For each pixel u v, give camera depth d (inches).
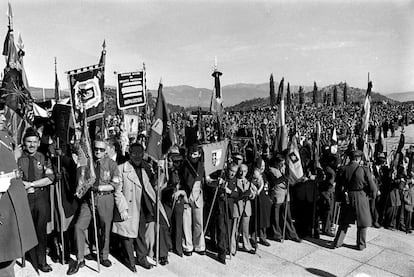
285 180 267.3
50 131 201.6
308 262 232.8
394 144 1050.7
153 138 207.0
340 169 258.7
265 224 249.3
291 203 283.9
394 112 1924.2
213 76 302.0
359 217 247.1
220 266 216.2
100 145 187.5
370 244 269.6
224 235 223.6
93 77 203.0
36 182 172.9
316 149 333.4
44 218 177.9
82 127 181.0
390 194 317.1
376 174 335.0
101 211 187.3
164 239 211.5
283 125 309.9
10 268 146.6
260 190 244.7
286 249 253.9
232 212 230.2
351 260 237.9
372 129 1120.2
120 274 187.3
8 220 137.9
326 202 281.6
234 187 232.4
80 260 184.4
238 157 233.8
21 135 195.9
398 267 227.5
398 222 320.2
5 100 193.2
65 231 197.2
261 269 217.3
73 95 196.4
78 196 177.6
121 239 199.9
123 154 240.1
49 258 197.8
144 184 202.4
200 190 229.5
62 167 189.5
